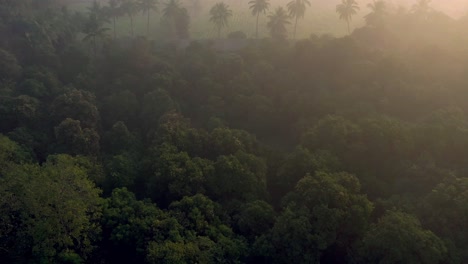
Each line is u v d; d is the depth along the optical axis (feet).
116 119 273.54
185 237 157.89
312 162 199.62
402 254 146.41
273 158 232.32
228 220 178.91
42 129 243.81
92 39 373.20
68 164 180.14
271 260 160.35
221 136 226.58
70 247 159.74
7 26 339.57
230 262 153.48
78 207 154.20
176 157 200.34
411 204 179.32
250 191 195.42
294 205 173.37
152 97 275.18
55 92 278.46
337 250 171.63
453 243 157.07
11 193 155.43
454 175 183.32
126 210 168.35
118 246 167.73
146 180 205.36
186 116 286.87
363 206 170.50
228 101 287.89
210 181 193.26
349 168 208.54
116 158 208.33
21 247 150.61
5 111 238.89
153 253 144.87
